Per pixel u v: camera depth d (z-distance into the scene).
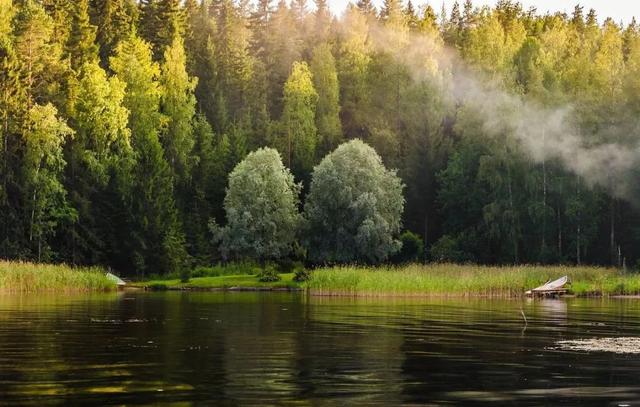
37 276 49.16
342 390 14.40
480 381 15.46
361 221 78.50
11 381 15.09
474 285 47.12
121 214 77.81
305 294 50.56
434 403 13.31
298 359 18.28
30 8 79.50
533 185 80.38
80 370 16.44
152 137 81.94
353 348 20.42
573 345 21.34
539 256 78.69
